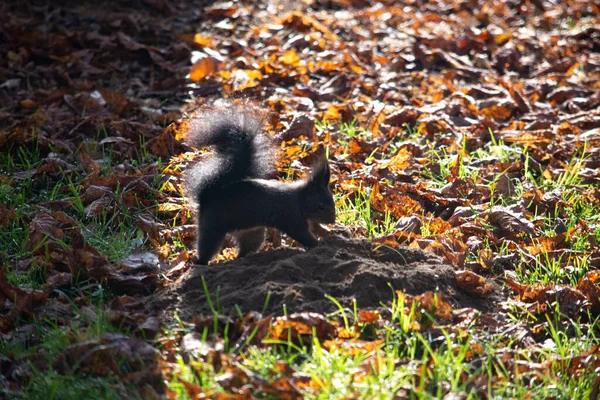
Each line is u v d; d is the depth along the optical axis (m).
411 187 11.47
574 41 19.81
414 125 14.18
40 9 18.55
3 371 7.23
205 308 7.95
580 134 13.96
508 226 10.51
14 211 10.18
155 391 6.78
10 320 8.02
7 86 14.88
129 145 12.70
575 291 8.83
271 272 8.27
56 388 6.67
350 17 20.52
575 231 10.46
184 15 19.48
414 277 8.44
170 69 16.12
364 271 8.25
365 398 6.41
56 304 8.38
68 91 14.38
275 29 18.86
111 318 7.79
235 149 9.10
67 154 12.45
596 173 12.27
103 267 8.98
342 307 7.87
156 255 9.66
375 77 16.58
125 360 7.14
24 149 12.47
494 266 9.66
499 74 17.58
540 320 8.59
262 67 16.06
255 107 11.84
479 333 7.94
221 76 15.80
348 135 13.41
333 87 15.63
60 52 16.50
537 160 12.91
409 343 7.37
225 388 6.50
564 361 7.65
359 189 11.17
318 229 9.93
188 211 10.71
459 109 14.84
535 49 18.83
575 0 23.55
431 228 10.44
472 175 12.01
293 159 12.33
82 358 7.06
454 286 8.70
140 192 11.15
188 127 9.34
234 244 10.13
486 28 20.27
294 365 7.00
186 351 7.17
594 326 8.60
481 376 7.00
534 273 9.41
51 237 9.68
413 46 18.00
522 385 7.28
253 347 7.10
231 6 20.19
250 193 8.97
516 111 15.20
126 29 17.84
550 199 11.27
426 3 22.41
